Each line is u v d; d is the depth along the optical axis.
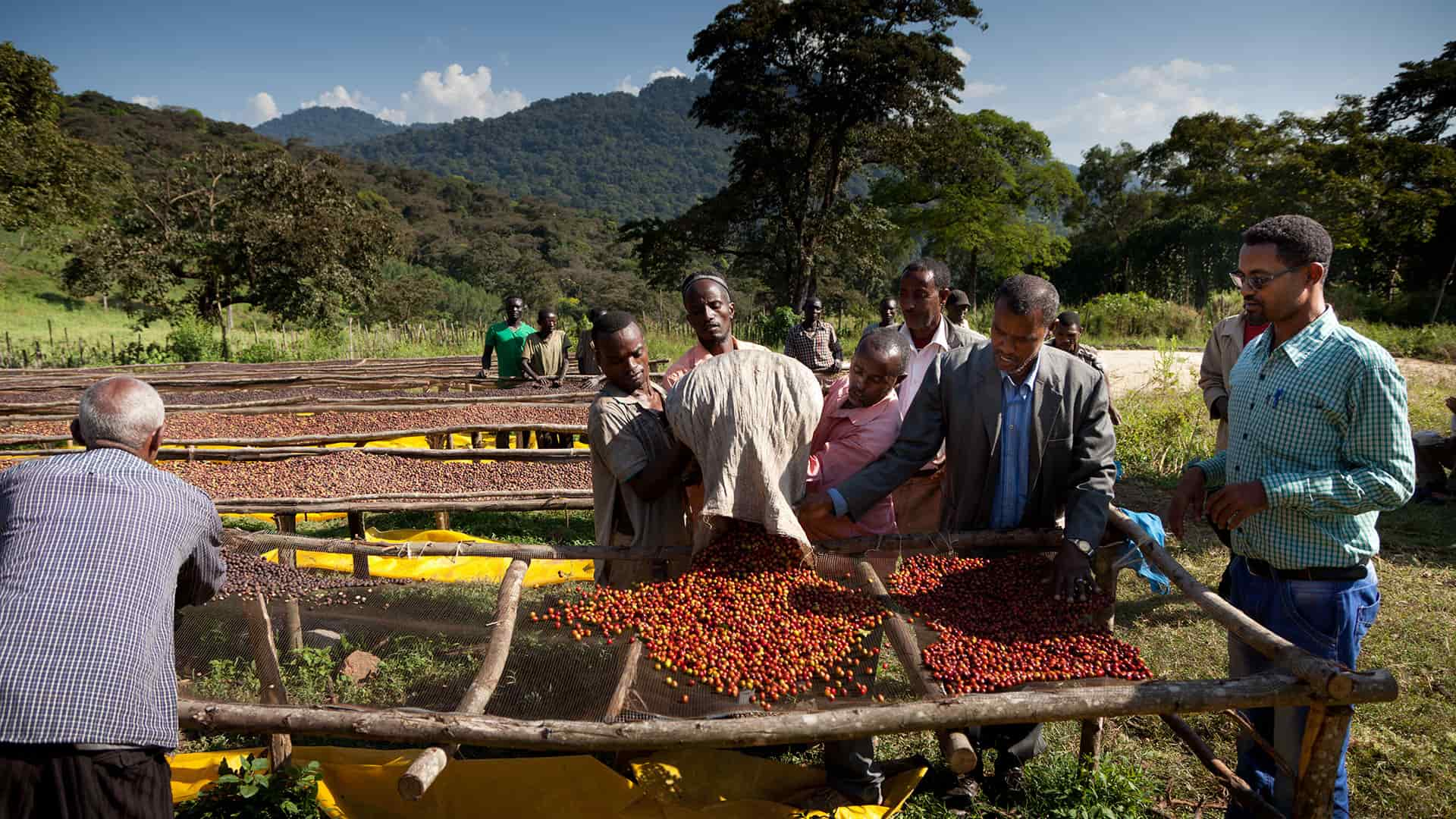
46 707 2.05
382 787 3.12
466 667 2.96
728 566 3.03
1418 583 5.21
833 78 28.83
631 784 3.15
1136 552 3.14
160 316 21.67
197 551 2.51
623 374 3.17
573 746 2.31
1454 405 7.17
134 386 2.54
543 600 3.29
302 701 2.95
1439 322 23.83
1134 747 3.59
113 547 2.23
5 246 39.22
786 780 3.24
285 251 22.16
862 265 31.61
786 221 31.31
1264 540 2.65
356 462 6.26
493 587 3.55
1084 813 2.97
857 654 2.71
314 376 10.71
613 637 2.83
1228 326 4.44
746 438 2.92
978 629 2.76
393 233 25.06
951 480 3.29
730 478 2.92
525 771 3.18
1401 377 2.42
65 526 2.23
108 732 2.10
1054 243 42.88
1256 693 2.29
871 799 3.11
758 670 2.59
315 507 5.38
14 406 8.41
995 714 2.32
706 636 2.72
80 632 2.12
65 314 29.62
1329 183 30.73
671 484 3.20
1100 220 58.75
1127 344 20.17
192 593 2.62
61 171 24.94
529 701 2.63
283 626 3.36
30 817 2.10
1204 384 4.67
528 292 69.56
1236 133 47.47
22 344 19.56
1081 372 3.07
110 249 20.80
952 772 3.39
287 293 21.89
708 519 2.96
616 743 2.30
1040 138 40.66
